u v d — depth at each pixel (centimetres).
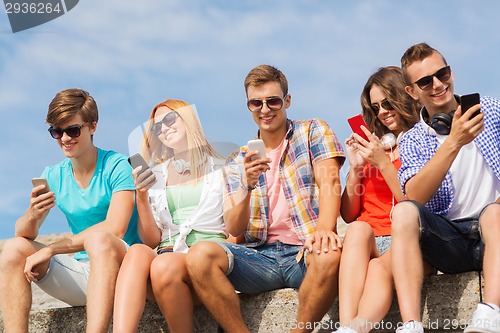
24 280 848
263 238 851
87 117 902
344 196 882
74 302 880
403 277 741
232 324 807
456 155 767
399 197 820
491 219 745
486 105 814
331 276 783
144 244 873
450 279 787
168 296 799
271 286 842
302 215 847
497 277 724
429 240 767
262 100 866
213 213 883
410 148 819
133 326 782
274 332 828
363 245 778
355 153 875
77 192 909
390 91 885
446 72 807
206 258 796
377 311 753
